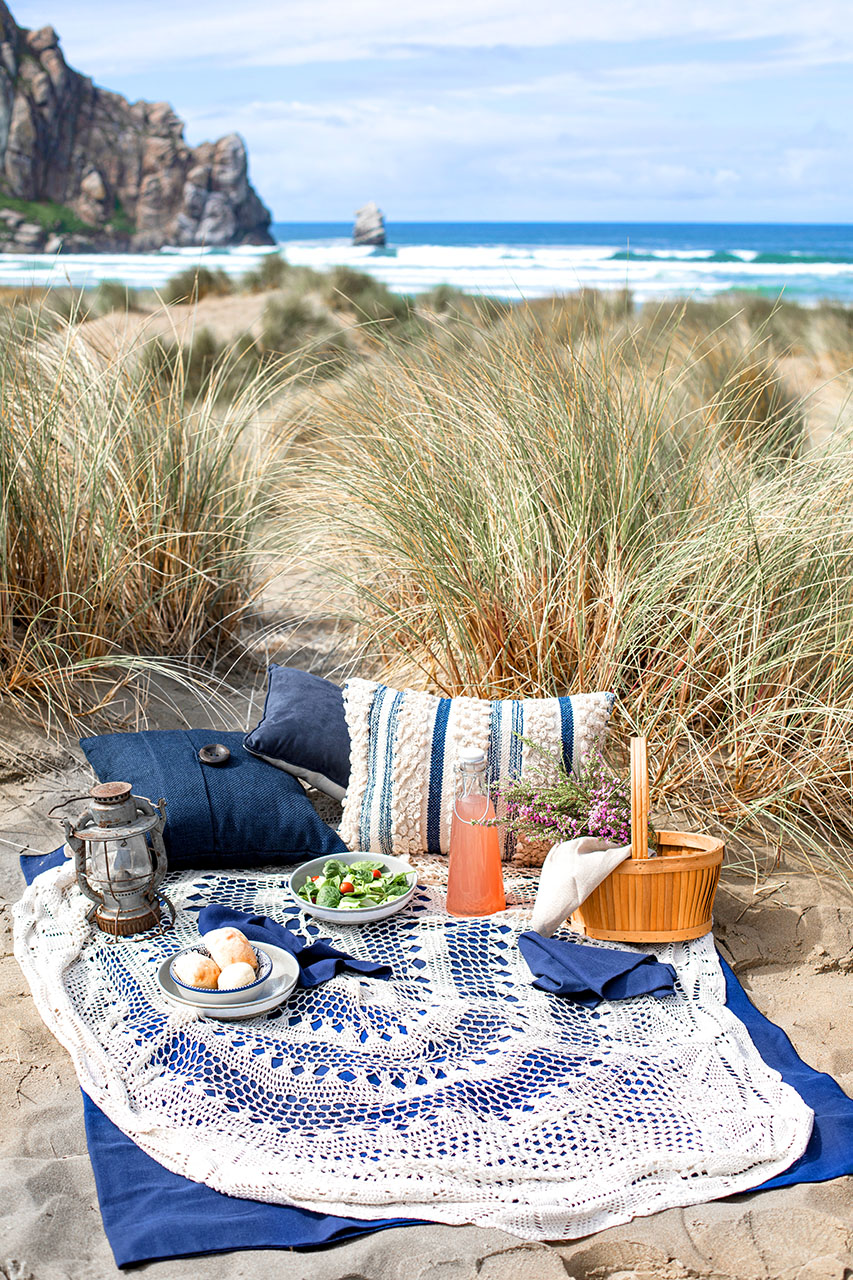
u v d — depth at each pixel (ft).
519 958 8.65
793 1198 6.55
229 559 14.71
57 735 12.13
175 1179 6.58
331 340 24.47
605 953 8.53
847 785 11.62
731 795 11.39
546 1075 7.33
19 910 9.11
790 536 11.96
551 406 13.33
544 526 12.14
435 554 12.19
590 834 9.41
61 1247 6.07
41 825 10.92
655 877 8.73
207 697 13.48
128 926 8.78
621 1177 6.57
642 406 13.53
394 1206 6.37
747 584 11.81
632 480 12.53
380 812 10.07
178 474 14.30
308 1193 6.38
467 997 8.07
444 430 13.79
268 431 17.08
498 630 12.07
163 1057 7.43
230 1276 5.86
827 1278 5.98
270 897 9.45
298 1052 7.38
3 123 249.34
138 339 15.78
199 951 8.27
